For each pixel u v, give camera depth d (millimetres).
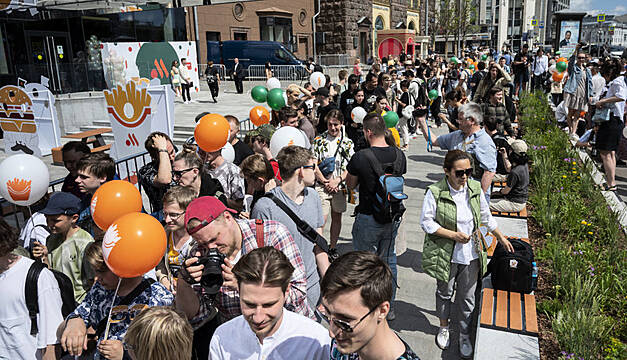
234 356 2215
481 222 4086
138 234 2566
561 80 15711
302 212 3393
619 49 39875
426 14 50812
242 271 1963
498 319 4008
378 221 4121
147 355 2137
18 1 16531
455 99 8484
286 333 2160
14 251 2988
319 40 36188
